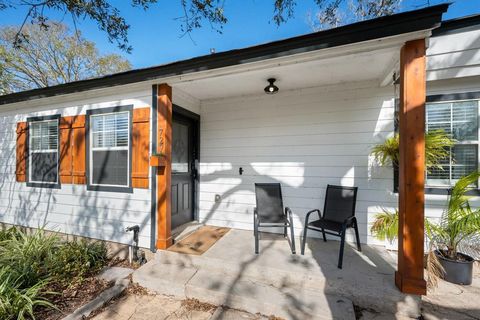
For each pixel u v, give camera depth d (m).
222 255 2.84
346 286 2.21
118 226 3.45
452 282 2.54
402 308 2.03
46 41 9.64
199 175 4.27
